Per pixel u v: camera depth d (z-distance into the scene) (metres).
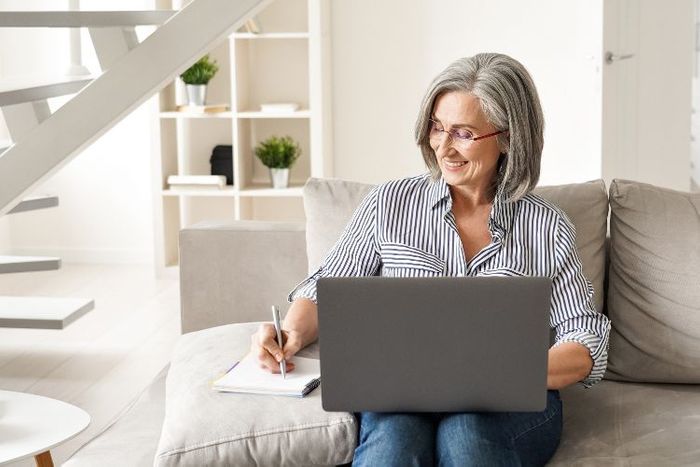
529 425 2.24
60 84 3.48
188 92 5.84
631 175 5.70
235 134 5.84
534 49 5.93
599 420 2.42
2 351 4.58
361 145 6.11
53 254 6.46
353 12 5.99
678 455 2.22
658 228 2.63
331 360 2.04
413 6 5.96
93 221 6.42
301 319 2.47
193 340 2.71
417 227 2.50
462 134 2.38
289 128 6.21
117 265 6.38
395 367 2.03
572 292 2.46
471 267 2.46
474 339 2.01
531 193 2.55
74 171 6.38
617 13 5.43
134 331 4.88
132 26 3.31
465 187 2.47
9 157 3.29
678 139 5.88
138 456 2.33
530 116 2.40
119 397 3.99
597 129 5.45
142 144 6.31
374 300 2.01
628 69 5.57
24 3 6.22
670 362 2.59
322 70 5.77
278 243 3.13
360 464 2.08
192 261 3.17
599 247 2.70
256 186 6.05
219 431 2.18
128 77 3.25
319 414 2.21
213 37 3.22
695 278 2.59
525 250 2.46
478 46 5.96
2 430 2.56
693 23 5.80
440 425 2.15
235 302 3.16
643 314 2.62
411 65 6.01
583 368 2.36
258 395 2.29
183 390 2.38
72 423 2.61
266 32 6.04
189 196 6.31
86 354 4.54
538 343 2.00
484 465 2.03
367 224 2.55
